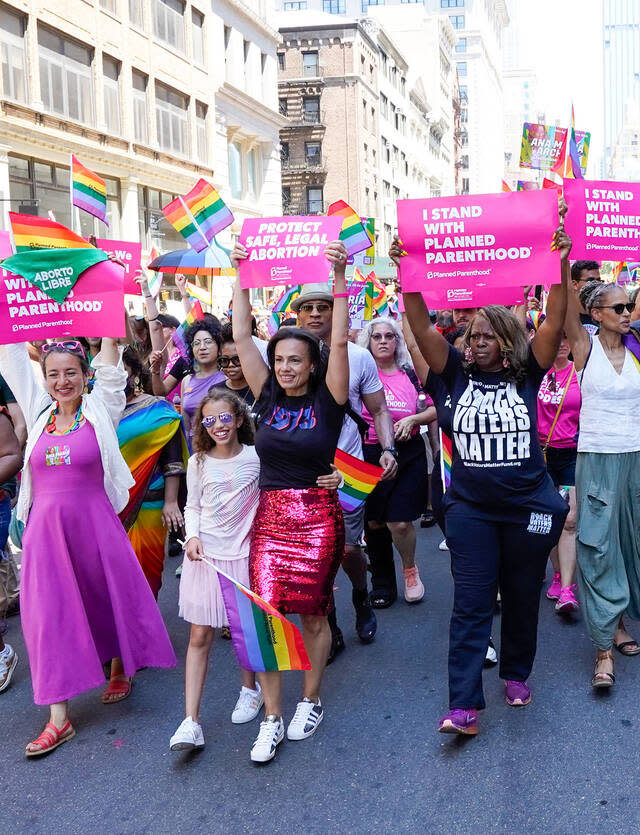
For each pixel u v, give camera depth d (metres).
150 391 5.17
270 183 37.00
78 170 6.71
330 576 3.87
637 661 4.59
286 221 4.05
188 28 29.56
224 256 7.83
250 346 4.06
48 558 4.04
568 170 6.04
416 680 4.47
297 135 51.91
